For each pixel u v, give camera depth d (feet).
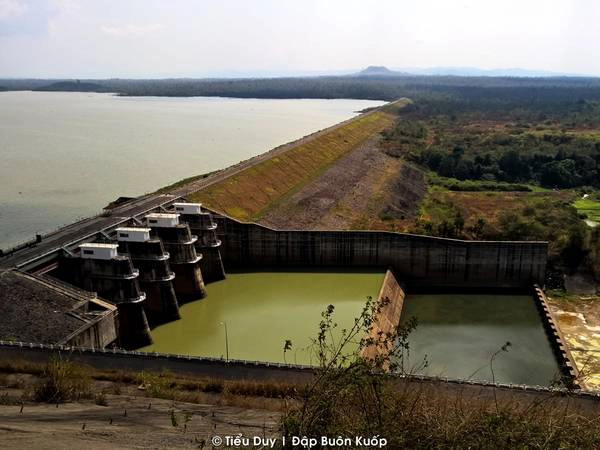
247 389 116.98
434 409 48.37
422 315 228.63
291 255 261.03
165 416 71.87
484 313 231.30
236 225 258.37
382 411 46.32
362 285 241.96
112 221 224.74
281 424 49.73
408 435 45.01
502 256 250.78
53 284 170.40
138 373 122.52
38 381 102.99
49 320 155.63
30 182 384.88
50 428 61.05
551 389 64.18
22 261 176.35
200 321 206.59
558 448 44.29
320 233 257.75
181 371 133.18
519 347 198.49
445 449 44.29
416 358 186.29
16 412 70.79
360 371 49.06
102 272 186.19
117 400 87.45
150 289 204.13
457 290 256.32
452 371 177.06
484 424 45.70
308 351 177.78
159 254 202.69
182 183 335.47
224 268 262.26
